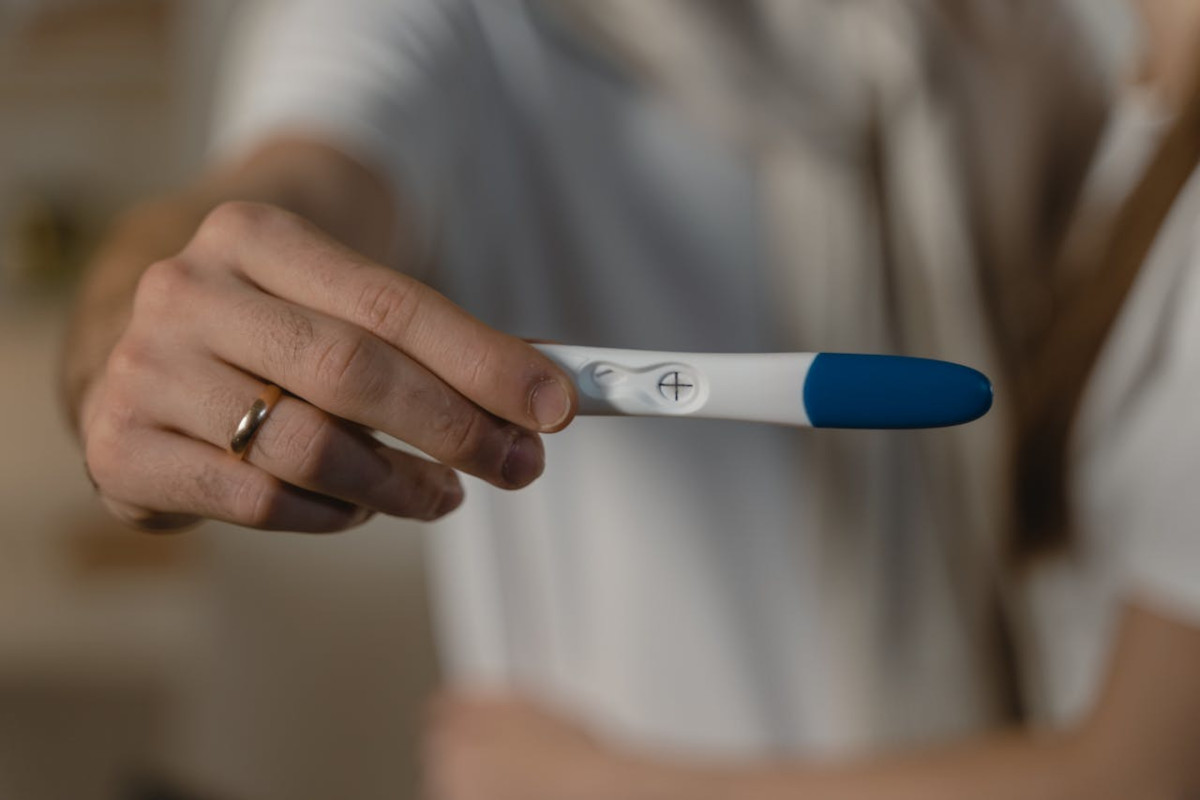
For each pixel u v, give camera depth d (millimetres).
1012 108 903
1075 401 794
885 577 958
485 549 1023
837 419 579
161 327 568
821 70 935
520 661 1046
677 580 986
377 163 760
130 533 2275
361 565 1702
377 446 576
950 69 913
